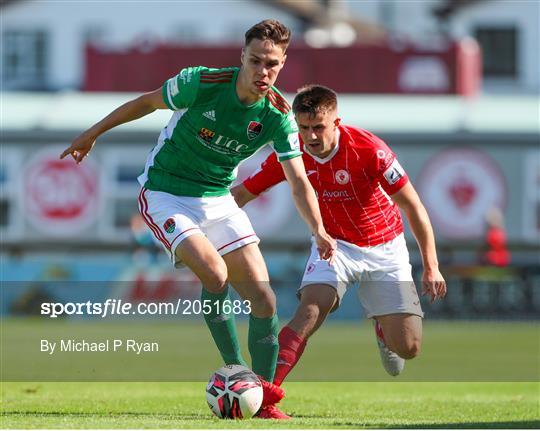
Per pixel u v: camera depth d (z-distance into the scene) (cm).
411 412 2888
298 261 8056
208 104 2577
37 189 10175
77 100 10644
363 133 2866
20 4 14688
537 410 2934
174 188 2689
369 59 11069
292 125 2627
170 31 14488
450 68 11100
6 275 7588
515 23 14512
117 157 10112
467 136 10000
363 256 2936
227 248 2684
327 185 2881
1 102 10519
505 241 10000
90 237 10169
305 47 11100
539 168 10019
